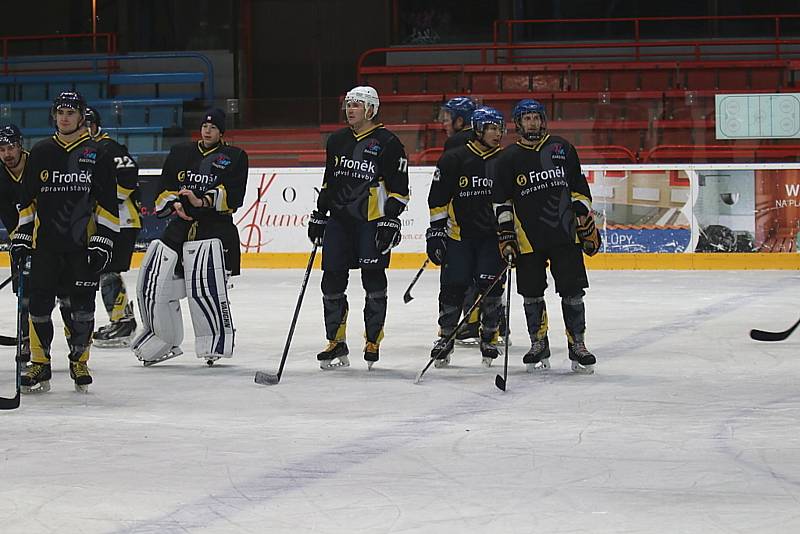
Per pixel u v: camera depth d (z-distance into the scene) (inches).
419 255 1668.3
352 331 1050.7
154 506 458.6
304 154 1724.9
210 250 828.6
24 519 442.6
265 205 1695.4
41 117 1963.6
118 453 551.2
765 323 1065.5
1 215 741.9
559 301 1262.3
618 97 1752.0
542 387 733.3
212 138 830.5
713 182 1631.4
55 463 531.5
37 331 714.8
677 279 1497.3
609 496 469.1
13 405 666.8
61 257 703.7
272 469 518.0
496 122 814.5
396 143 796.6
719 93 1679.4
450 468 517.0
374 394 713.6
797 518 436.1
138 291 836.0
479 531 421.7
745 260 1627.7
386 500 465.1
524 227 774.5
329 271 808.9
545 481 493.4
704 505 454.6
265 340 985.5
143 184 1724.9
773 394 701.9
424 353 900.6
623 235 1644.9
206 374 802.8
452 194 814.5
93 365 852.0
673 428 601.0
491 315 826.8
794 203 1620.3
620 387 730.8
